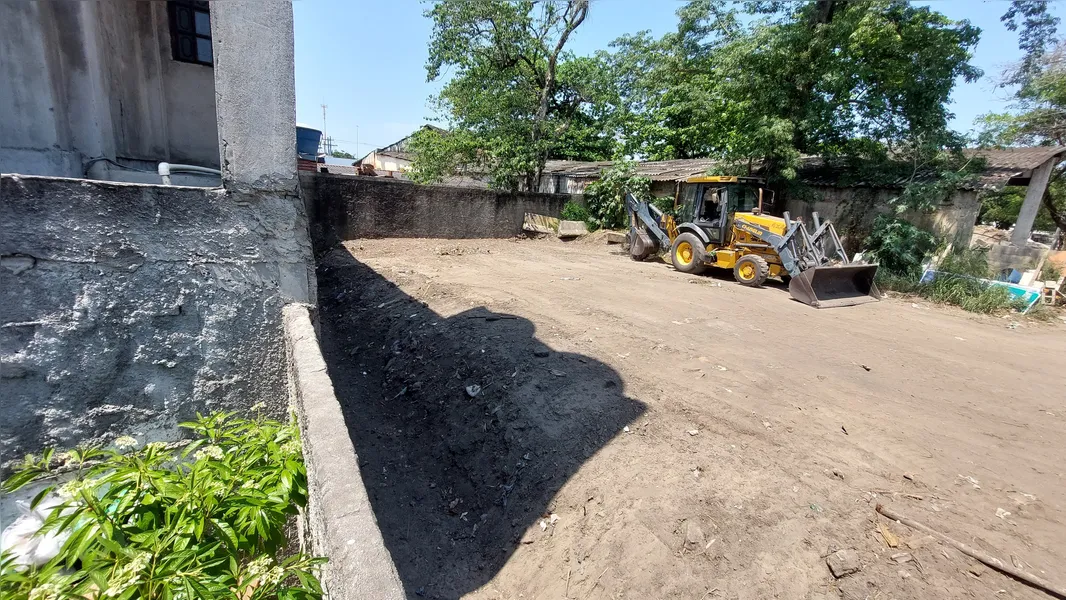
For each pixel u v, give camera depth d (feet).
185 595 4.96
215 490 6.27
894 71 33.73
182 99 15.69
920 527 9.37
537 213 55.21
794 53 35.91
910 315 26.00
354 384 17.46
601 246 47.98
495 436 13.14
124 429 8.52
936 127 33.63
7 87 10.71
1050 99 37.24
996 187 33.04
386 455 13.75
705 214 34.40
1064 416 14.32
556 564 9.77
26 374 7.52
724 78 40.63
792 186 38.09
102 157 12.37
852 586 8.28
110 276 7.98
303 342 8.52
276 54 8.95
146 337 8.48
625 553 9.43
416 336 19.08
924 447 12.16
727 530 9.50
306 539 7.37
